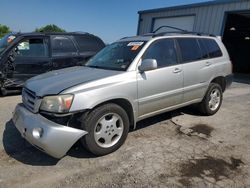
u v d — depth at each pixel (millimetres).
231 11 11547
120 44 4438
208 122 4941
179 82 4344
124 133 3598
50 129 2889
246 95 8023
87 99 3102
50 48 6887
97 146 3312
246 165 3271
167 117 5137
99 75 3482
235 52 18750
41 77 3744
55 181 2857
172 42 4398
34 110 3162
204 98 5102
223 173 3070
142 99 3781
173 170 3117
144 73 3770
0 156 3396
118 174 3012
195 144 3885
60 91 3045
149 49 3980
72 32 7527
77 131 3043
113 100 3479
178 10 14102
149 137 4109
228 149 3736
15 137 4000
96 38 7973
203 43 5027
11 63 6359
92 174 3006
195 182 2873
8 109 5445
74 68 4211
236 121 5062
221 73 5309
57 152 2947
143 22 16578
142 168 3150
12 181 2842
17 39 6504
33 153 3496
